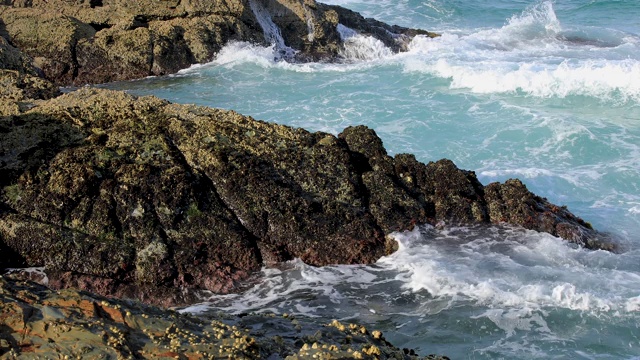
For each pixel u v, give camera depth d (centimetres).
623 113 1770
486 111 1797
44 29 2280
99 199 960
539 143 1609
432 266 974
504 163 1519
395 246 1026
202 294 935
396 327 866
